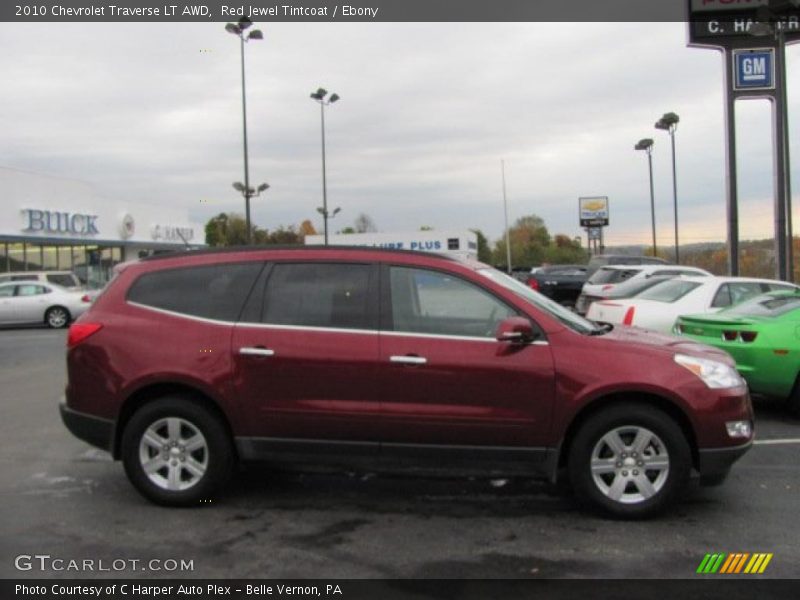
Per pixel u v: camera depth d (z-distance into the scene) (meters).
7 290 21.86
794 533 4.70
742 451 4.95
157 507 5.27
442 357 4.97
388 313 5.13
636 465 4.94
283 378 5.10
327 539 4.65
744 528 4.79
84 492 5.64
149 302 5.42
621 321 10.59
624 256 26.20
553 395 4.90
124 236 37.75
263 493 5.61
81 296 22.30
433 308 5.13
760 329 7.93
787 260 19.78
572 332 5.04
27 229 29.94
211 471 5.21
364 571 4.15
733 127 21.88
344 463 5.14
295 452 5.16
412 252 5.30
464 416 4.95
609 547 4.48
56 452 6.85
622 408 4.90
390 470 5.29
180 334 5.25
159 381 5.19
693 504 5.27
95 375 5.30
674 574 4.08
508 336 4.88
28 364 13.20
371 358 5.02
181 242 45.66
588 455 4.94
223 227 71.75
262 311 5.25
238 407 5.15
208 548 4.50
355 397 5.05
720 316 8.54
